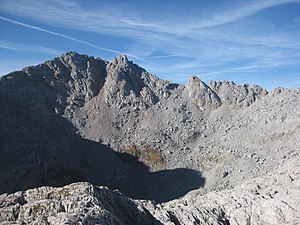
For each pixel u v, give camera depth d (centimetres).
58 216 4706
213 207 10325
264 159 17788
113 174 19075
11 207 5203
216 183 17175
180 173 19075
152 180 19038
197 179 18262
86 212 4878
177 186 18075
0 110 18425
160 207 10394
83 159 19100
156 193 17900
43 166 16950
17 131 17925
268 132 19938
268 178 11269
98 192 6116
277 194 10269
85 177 18112
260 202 10062
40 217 4766
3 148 16612
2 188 14812
